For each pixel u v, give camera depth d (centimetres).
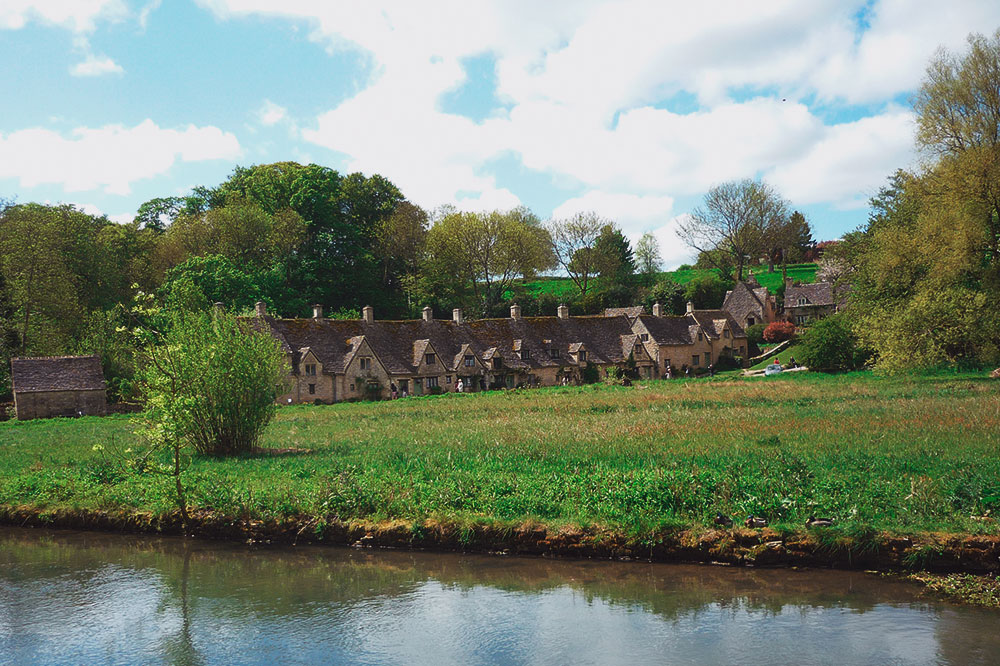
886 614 1192
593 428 2875
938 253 4525
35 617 1324
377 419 3909
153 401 2034
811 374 5906
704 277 11975
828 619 1187
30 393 5641
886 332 4519
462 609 1302
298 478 2066
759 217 11394
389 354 7250
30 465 2569
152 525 1883
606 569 1466
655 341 8719
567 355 8381
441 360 7425
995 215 4581
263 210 9512
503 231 10450
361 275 9906
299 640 1195
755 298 10738
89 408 5825
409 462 2172
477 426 3231
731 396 4216
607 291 11588
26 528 1975
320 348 6869
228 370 2628
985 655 1040
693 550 1473
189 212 10344
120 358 6519
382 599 1364
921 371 4803
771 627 1168
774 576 1376
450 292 10625
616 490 1677
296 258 9306
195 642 1196
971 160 4322
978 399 3173
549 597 1341
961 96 4503
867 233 7150
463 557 1580
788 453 1973
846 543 1383
